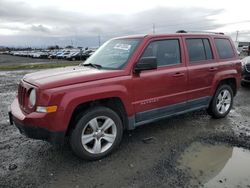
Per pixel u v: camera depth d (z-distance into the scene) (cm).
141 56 381
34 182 291
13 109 355
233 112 585
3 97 762
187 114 558
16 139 418
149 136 430
